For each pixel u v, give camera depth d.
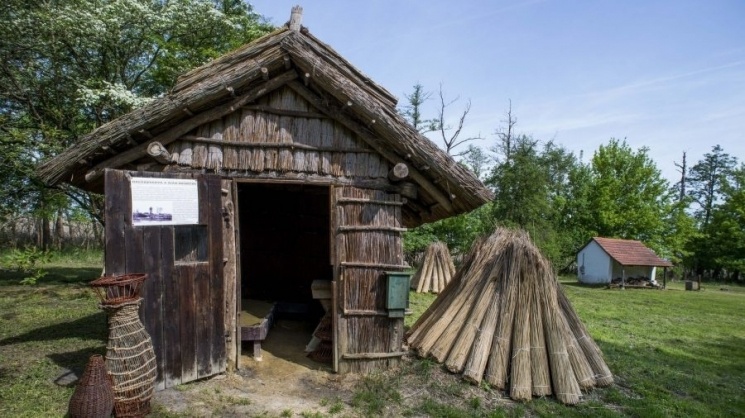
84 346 6.08
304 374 5.30
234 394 4.58
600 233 33.19
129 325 3.92
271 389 4.81
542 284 5.31
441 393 4.80
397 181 5.51
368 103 4.99
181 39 12.72
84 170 4.99
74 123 11.66
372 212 5.43
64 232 20.84
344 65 5.76
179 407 4.16
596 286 24.70
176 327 4.61
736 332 10.22
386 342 5.41
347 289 5.30
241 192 9.14
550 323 5.16
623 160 33.16
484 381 5.04
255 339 5.75
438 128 27.88
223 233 5.11
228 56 5.16
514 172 24.19
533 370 4.97
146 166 4.90
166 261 4.55
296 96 5.32
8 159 9.81
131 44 11.91
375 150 5.47
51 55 10.90
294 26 5.50
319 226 8.95
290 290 9.13
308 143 5.30
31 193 11.73
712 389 5.74
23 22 9.88
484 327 5.28
